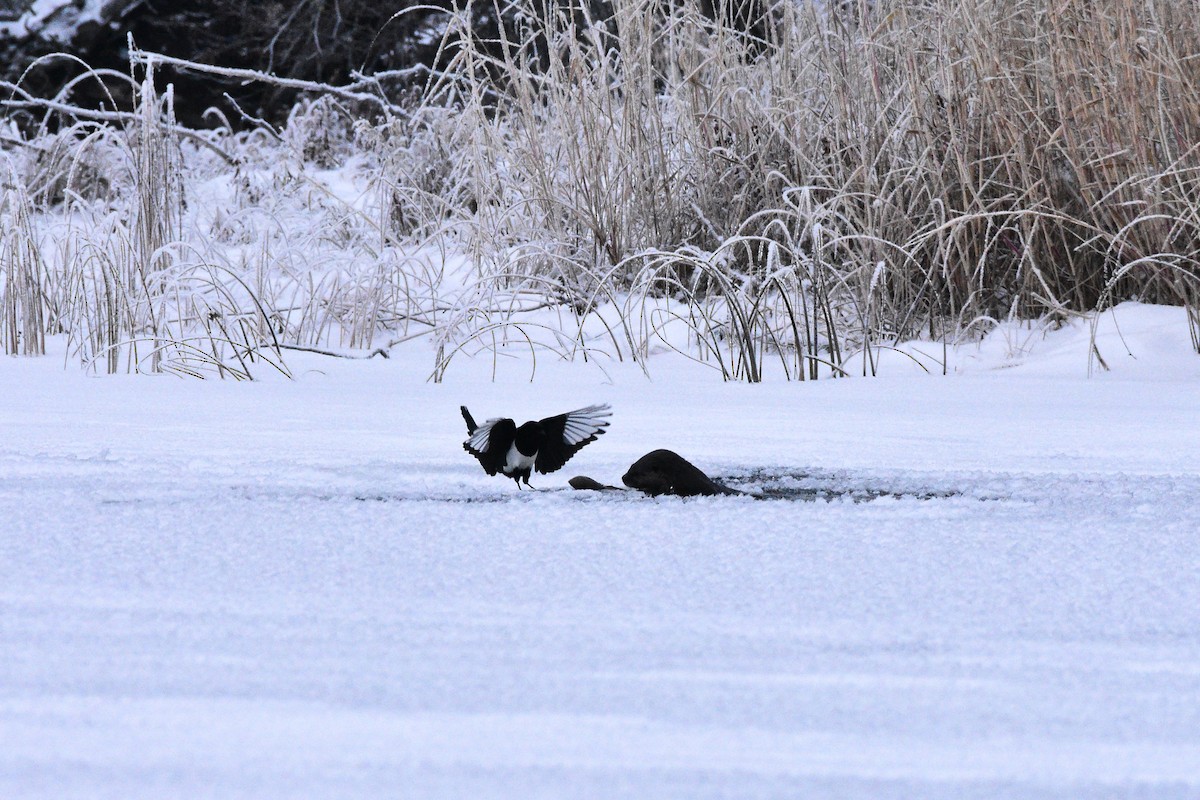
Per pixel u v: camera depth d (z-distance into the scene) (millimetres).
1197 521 10906
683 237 31625
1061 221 28078
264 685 6195
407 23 62000
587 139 31547
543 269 32188
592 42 33594
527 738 5512
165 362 27250
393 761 5223
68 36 58375
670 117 33188
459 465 14266
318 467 13984
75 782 4969
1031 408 20406
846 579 8633
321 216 38281
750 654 6812
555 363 28266
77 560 9031
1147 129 27094
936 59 30250
